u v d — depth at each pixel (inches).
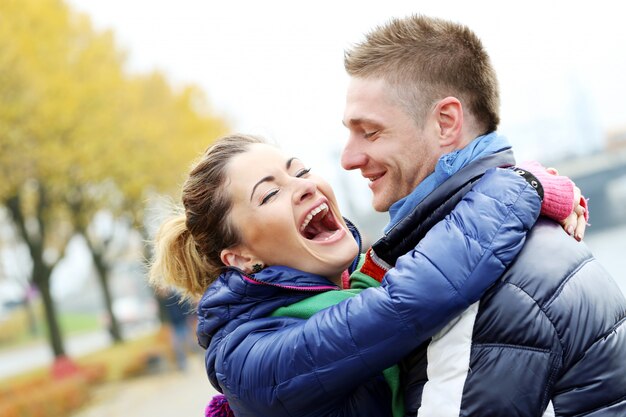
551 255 72.0
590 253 76.2
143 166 864.3
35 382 585.9
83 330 2150.6
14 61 641.0
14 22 709.9
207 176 87.9
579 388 69.3
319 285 82.6
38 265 824.3
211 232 88.8
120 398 541.3
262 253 85.8
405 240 77.9
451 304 69.3
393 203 82.4
